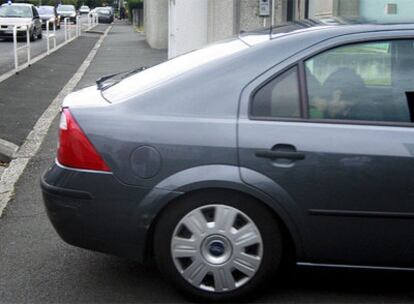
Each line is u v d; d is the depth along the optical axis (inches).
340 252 144.8
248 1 585.3
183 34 625.9
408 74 146.4
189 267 146.2
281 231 146.1
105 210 145.9
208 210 143.9
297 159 140.6
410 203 140.4
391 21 151.9
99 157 145.3
